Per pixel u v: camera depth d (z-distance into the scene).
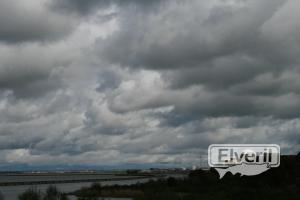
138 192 115.81
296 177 104.31
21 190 161.62
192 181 120.75
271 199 79.44
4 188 185.00
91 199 88.75
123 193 114.31
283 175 102.75
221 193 94.38
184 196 90.81
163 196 90.50
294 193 83.81
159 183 132.25
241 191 87.62
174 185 122.38
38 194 78.56
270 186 97.62
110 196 110.12
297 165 113.50
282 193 84.94
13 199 99.62
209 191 102.25
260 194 84.38
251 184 101.19
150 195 94.94
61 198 77.56
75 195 114.12
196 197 88.75
